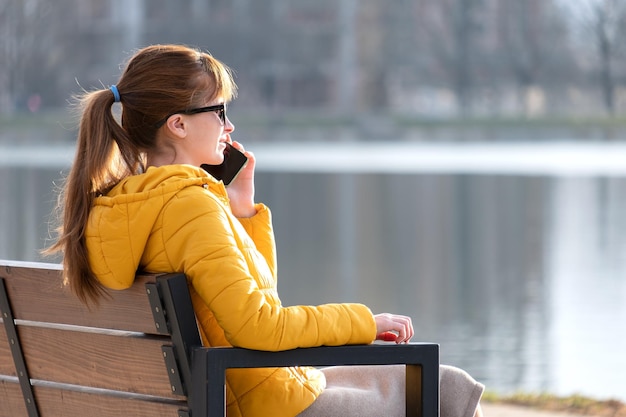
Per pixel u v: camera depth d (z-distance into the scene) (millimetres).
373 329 7559
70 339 7781
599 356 23469
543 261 44844
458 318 29750
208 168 8914
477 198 83188
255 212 9133
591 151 181375
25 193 79875
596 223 62406
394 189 92250
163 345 7184
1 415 8547
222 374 7105
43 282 7773
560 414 15445
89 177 7586
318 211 72188
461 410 7891
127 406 7570
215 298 7215
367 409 7945
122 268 7273
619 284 37000
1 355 8328
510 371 21781
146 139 8008
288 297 34062
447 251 49406
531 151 180500
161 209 7297
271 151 175875
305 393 7816
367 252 48594
